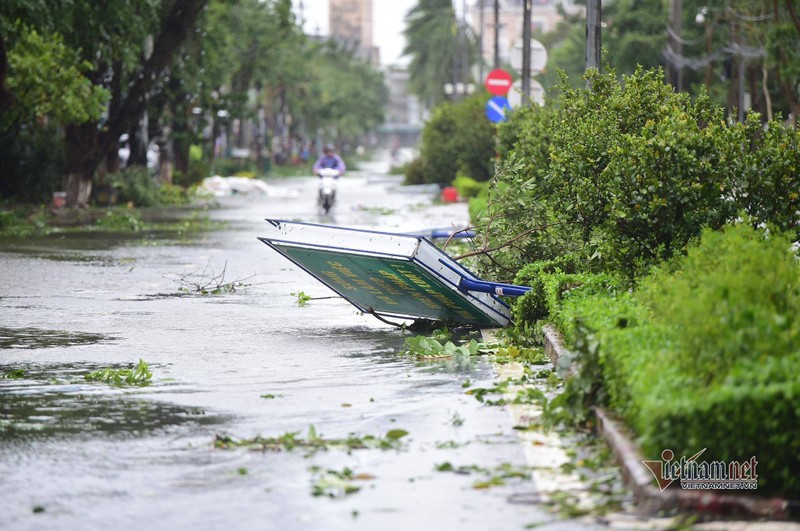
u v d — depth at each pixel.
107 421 10.55
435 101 128.38
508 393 11.50
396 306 16.42
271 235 15.55
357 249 14.93
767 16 43.69
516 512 7.66
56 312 18.19
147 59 49.12
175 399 11.51
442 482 8.40
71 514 7.79
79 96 39.31
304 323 17.08
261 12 85.56
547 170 18.77
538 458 9.01
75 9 37.47
